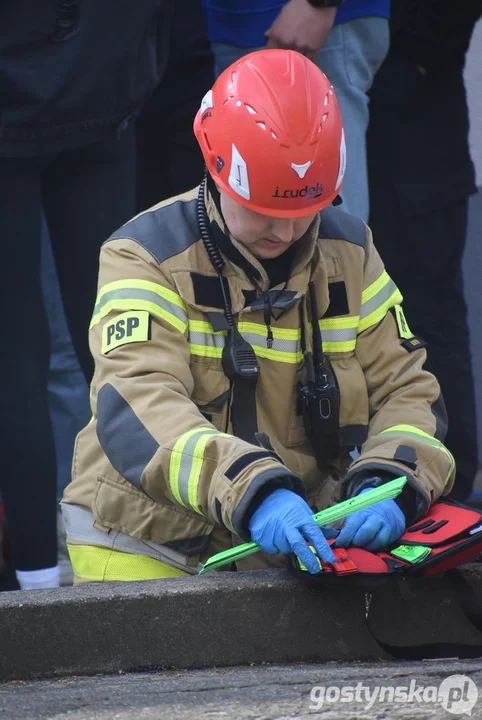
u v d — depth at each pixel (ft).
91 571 29.73
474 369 56.80
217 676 24.62
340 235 30.58
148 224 29.63
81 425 52.54
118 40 37.22
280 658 26.45
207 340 28.96
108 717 21.57
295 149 27.32
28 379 38.32
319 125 27.76
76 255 40.14
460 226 49.93
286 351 29.40
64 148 37.63
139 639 25.80
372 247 31.37
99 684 24.38
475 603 27.66
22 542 38.78
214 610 25.99
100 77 37.09
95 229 39.99
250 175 27.48
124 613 25.66
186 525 28.63
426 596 27.37
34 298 38.73
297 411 29.71
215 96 28.78
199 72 48.70
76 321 41.11
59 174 39.52
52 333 51.72
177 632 25.90
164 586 26.08
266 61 28.43
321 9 40.83
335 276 30.12
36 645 25.46
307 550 24.52
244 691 23.09
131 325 28.22
